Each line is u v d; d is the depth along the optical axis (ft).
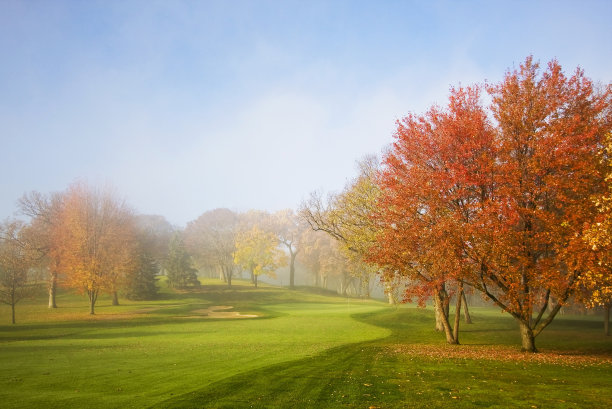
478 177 73.82
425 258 78.33
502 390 44.50
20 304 225.76
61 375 49.70
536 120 76.07
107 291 188.44
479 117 77.00
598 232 54.80
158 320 149.38
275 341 88.89
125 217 225.97
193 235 392.88
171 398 38.73
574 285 69.62
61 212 211.82
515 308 76.59
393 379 49.70
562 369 58.39
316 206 122.31
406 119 87.51
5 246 201.67
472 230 69.46
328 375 50.90
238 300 269.03
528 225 76.28
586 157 68.69
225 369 53.62
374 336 105.70
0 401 37.73
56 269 201.36
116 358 63.46
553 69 77.51
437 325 122.42
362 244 110.01
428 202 78.38
